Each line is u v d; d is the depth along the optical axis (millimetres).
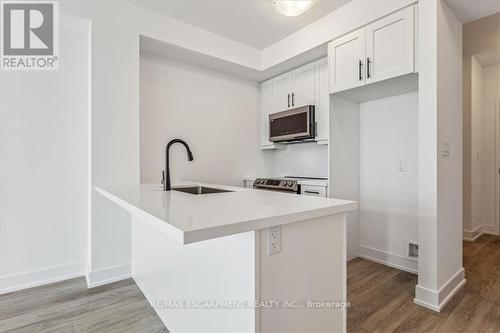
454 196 2129
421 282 1946
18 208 2197
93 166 2205
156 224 963
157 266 1821
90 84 2211
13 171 2178
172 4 2393
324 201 1333
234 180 3576
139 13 2426
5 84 2141
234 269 1076
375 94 2637
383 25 2178
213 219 918
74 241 2436
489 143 3850
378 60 2215
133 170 2379
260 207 1165
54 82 2336
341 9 2457
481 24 2672
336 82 2543
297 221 1092
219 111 3428
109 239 2303
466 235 3564
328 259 1234
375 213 2830
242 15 2570
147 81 2857
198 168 3244
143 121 2838
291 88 3340
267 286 1008
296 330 1104
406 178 2588
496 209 3803
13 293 2105
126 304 1951
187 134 3152
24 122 2215
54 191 2348
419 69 1946
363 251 2936
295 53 2910
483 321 1732
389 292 2131
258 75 3557
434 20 1866
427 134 1907
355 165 2926
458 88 2182
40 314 1823
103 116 2242
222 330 1152
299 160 3660
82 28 2357
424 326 1684
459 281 2176
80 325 1704
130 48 2371
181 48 2725
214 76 3375
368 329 1656
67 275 2393
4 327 1679
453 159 2105
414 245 2531
